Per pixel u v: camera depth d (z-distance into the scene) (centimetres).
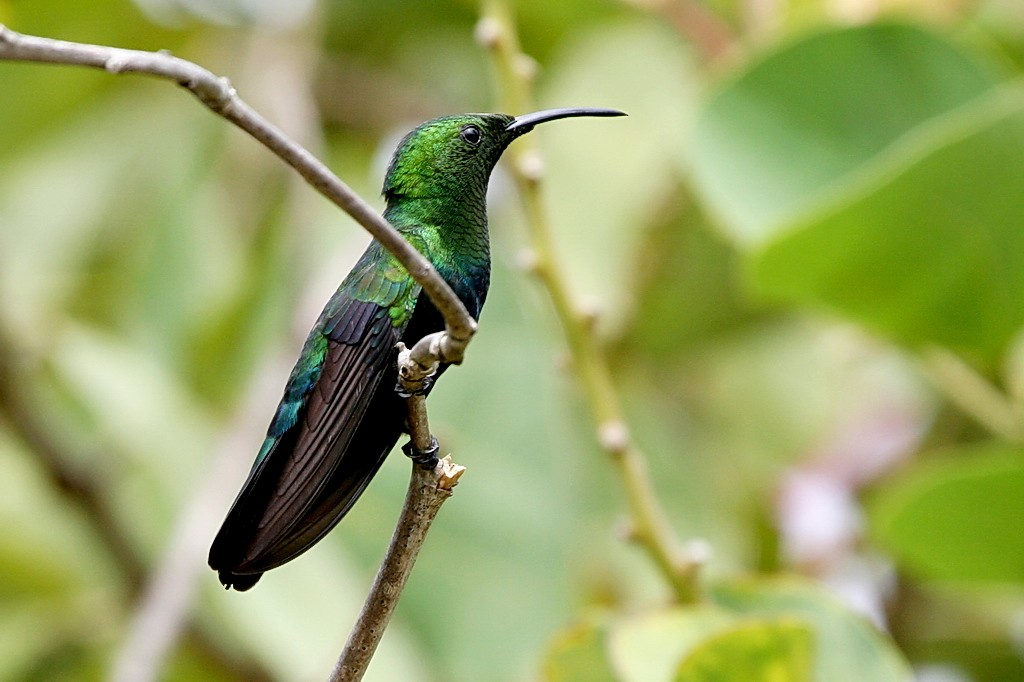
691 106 923
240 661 946
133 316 1091
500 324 1057
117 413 1007
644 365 1108
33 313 1065
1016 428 850
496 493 1012
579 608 976
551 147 1024
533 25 1152
